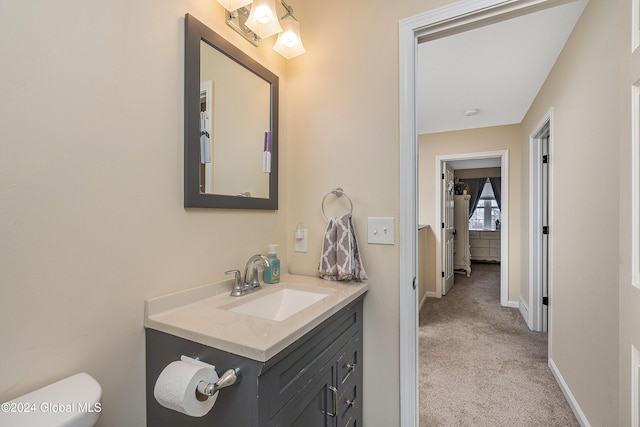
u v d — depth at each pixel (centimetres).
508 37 192
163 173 98
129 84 89
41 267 71
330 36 147
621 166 92
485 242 721
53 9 73
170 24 101
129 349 89
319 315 94
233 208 125
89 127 80
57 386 70
